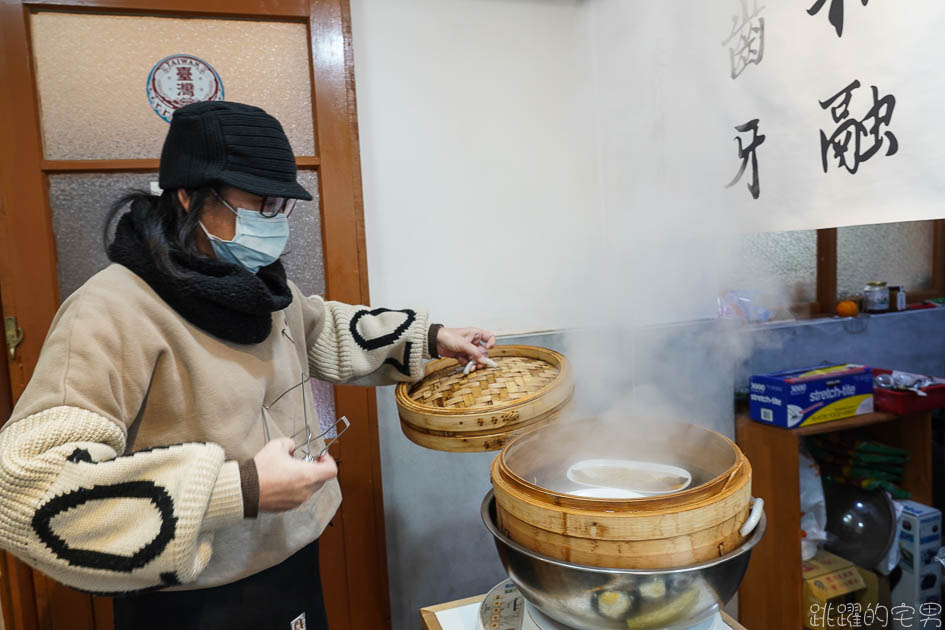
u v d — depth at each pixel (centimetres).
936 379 211
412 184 189
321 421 179
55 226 155
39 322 153
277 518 105
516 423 109
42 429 73
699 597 78
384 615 188
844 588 200
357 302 177
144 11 156
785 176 104
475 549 201
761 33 107
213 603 101
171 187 94
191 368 93
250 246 98
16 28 148
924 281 253
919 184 83
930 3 80
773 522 198
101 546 71
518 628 103
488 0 192
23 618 157
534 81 198
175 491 75
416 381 136
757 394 202
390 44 184
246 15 163
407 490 193
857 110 90
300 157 169
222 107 92
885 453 209
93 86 156
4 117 148
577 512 78
